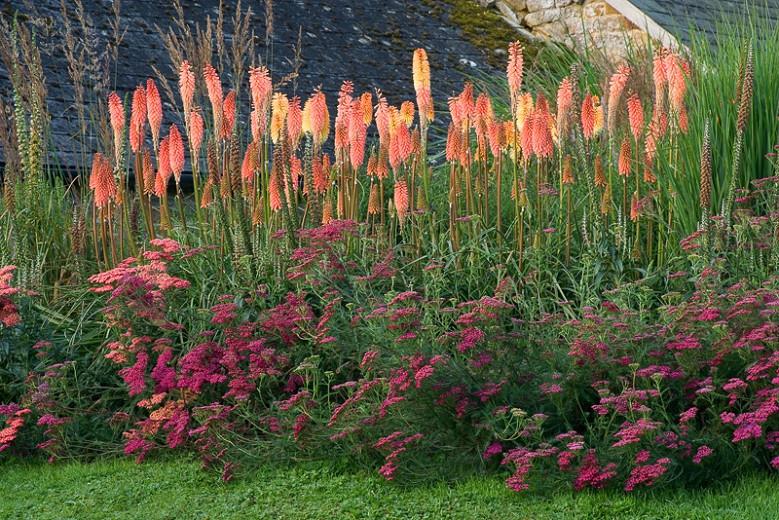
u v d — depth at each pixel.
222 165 8.76
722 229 7.76
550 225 8.74
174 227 9.03
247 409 6.86
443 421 6.45
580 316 7.59
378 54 13.71
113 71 11.52
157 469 6.80
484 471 6.33
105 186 8.28
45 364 7.70
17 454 7.29
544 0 15.78
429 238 8.74
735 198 8.16
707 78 9.26
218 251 8.23
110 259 8.83
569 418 6.60
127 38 12.17
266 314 7.22
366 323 7.23
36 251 8.84
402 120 8.60
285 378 7.36
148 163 8.52
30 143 8.91
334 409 6.72
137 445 6.89
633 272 8.30
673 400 6.62
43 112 9.64
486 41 14.85
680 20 14.10
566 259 8.28
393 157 8.56
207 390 7.18
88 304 8.19
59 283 8.71
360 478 6.38
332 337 6.76
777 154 8.34
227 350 7.20
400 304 6.84
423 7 15.36
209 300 7.85
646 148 8.96
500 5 16.23
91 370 7.65
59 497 6.38
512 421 6.41
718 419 6.12
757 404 6.08
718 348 6.26
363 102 8.68
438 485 6.18
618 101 8.52
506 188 9.40
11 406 7.09
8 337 7.67
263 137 9.08
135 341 7.20
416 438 6.18
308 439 6.57
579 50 13.20
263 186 8.61
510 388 6.53
